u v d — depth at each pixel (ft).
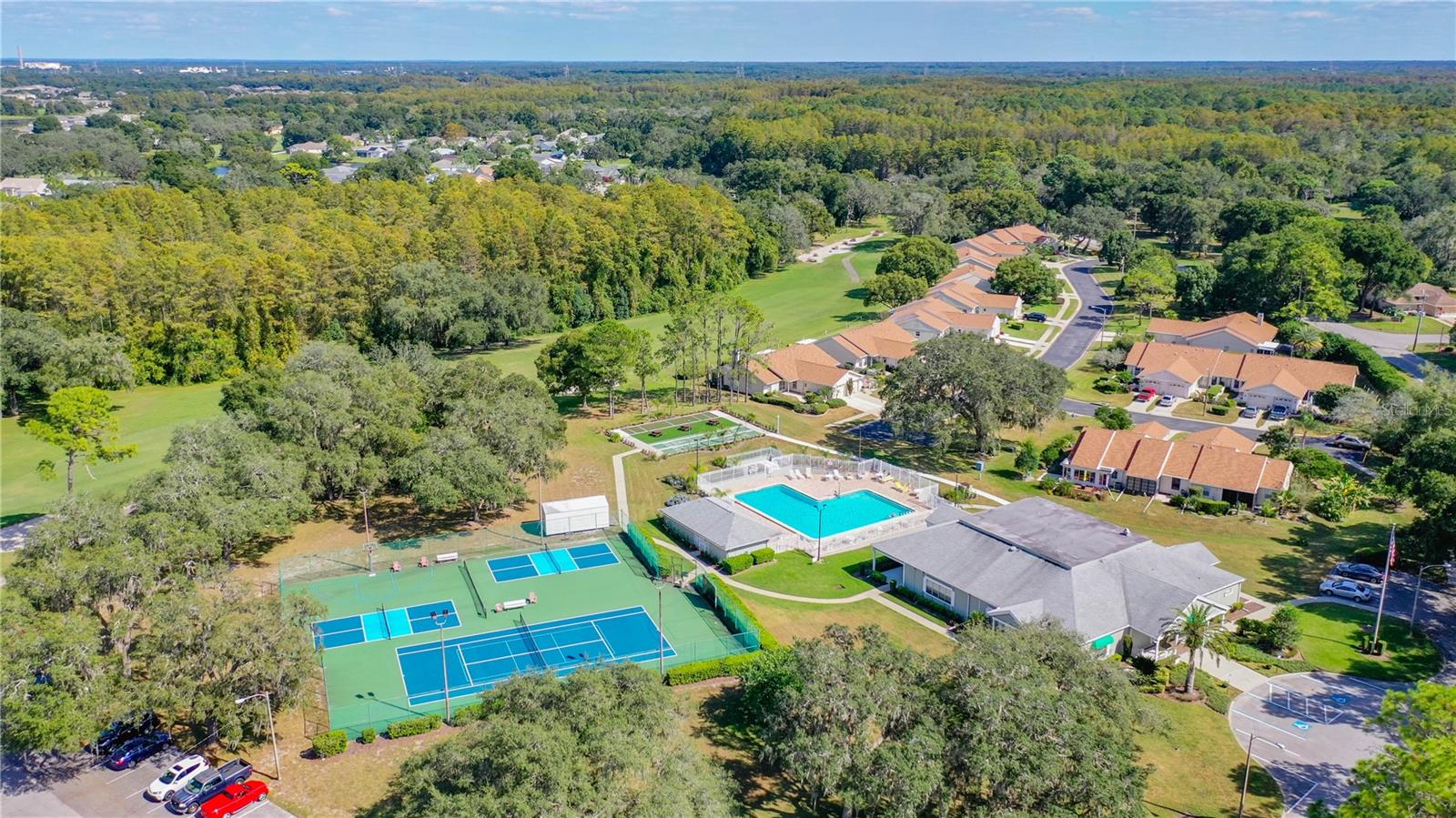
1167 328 559.79
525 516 335.67
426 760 162.40
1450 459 281.74
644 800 149.28
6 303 471.21
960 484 358.84
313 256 534.37
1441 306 579.48
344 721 215.10
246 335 504.02
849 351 520.01
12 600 198.59
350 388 344.49
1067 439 396.37
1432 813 153.07
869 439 416.05
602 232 653.71
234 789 186.29
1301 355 510.17
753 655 236.63
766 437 417.69
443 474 307.37
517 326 577.43
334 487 337.52
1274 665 238.89
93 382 434.30
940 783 160.66
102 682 192.13
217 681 199.31
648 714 167.63
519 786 148.66
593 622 261.65
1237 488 336.49
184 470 269.64
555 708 165.99
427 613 266.77
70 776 194.18
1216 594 260.62
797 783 190.80
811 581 286.87
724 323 570.46
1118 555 265.95
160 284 485.15
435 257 588.09
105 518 229.66
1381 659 241.76
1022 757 157.79
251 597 216.54
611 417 446.60
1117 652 243.81
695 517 313.73
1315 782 195.62
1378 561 291.58
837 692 171.01
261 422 329.31
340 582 284.20
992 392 359.46
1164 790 192.75
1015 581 258.57
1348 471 360.48
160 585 226.17
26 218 546.67
